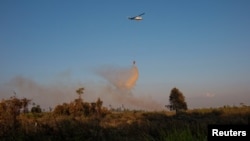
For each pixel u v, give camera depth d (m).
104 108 42.28
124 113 46.12
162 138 11.87
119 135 15.96
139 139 14.85
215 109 44.66
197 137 10.29
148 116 36.00
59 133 15.06
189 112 41.56
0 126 16.22
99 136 15.33
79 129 15.29
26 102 19.33
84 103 41.19
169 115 38.16
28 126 16.33
